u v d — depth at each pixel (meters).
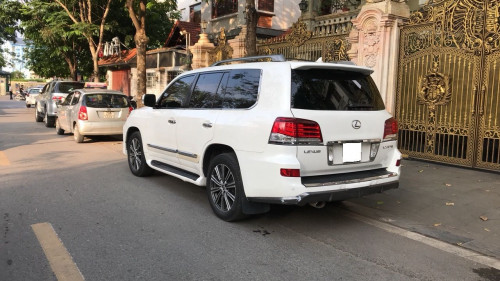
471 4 7.70
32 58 26.47
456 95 8.03
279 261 4.01
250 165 4.53
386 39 8.83
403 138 8.99
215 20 19.78
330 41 10.27
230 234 4.70
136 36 13.84
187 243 4.41
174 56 19.30
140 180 7.21
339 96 4.66
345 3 14.10
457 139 8.08
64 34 19.38
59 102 13.52
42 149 10.37
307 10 13.86
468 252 4.34
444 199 6.08
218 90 5.39
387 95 8.97
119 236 4.57
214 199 5.27
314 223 5.15
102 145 11.28
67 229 4.76
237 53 13.82
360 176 4.71
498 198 6.10
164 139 6.34
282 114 4.28
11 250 4.15
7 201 5.80
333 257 4.14
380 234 4.81
